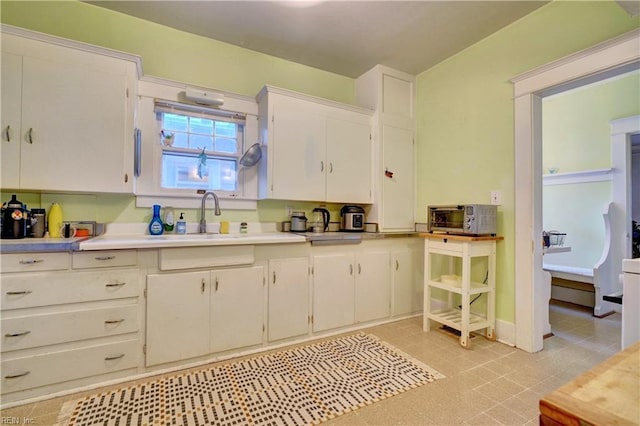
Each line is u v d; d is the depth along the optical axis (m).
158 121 2.44
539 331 2.25
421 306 3.08
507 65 2.42
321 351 2.19
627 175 3.36
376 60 2.98
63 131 1.87
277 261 2.26
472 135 2.68
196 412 1.49
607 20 1.89
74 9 2.20
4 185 1.75
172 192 2.47
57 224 2.02
